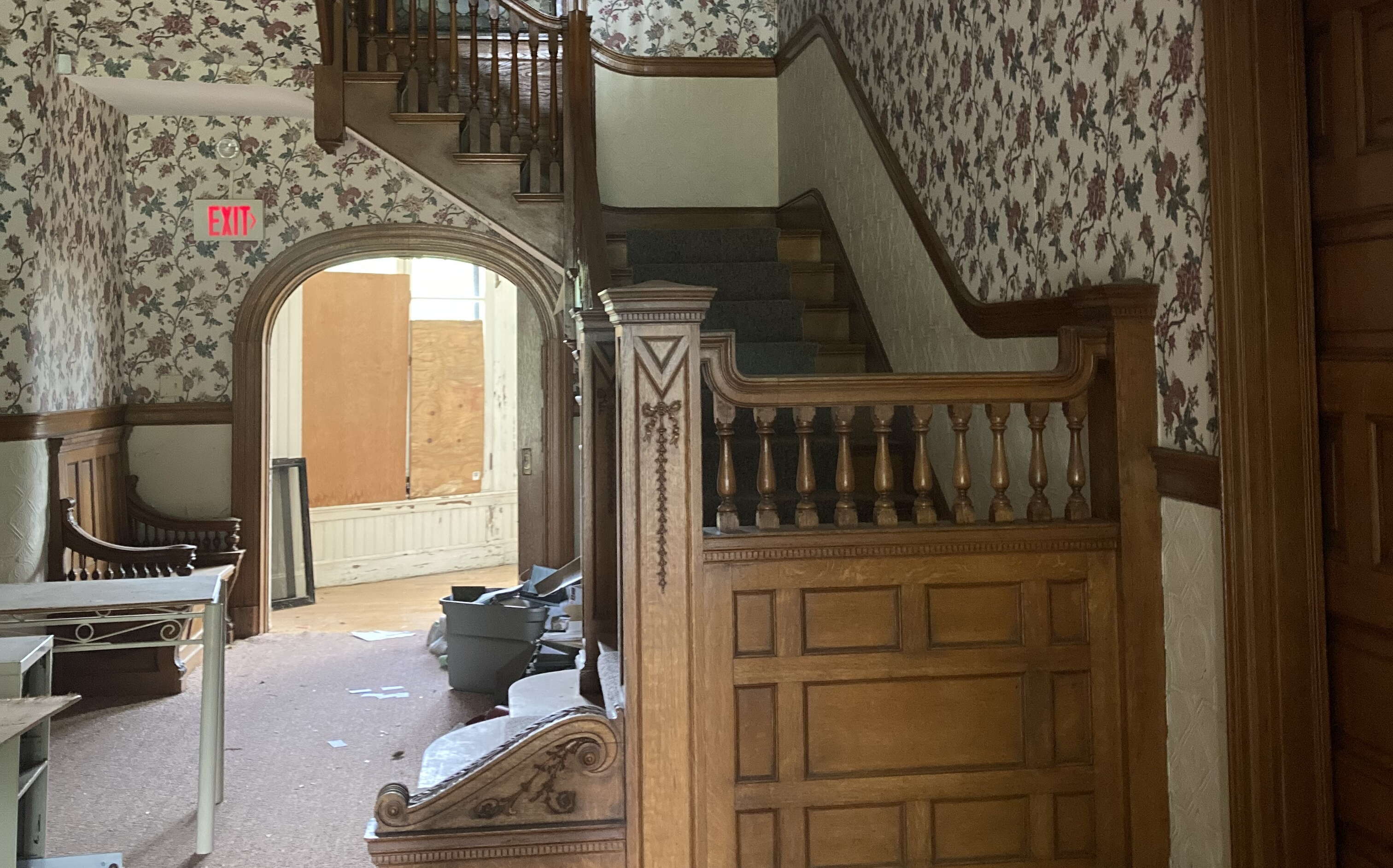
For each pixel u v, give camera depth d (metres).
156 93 6.44
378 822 2.96
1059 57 3.58
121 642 6.11
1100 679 3.13
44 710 2.88
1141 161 3.12
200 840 4.00
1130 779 3.09
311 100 6.50
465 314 11.01
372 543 10.28
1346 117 2.61
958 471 3.16
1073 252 3.52
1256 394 2.73
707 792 3.00
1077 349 3.14
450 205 7.55
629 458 2.96
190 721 5.66
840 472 3.12
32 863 3.38
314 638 7.59
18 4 5.68
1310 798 2.72
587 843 2.97
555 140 5.90
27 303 5.71
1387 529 2.53
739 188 7.17
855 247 5.66
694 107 7.12
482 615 6.09
